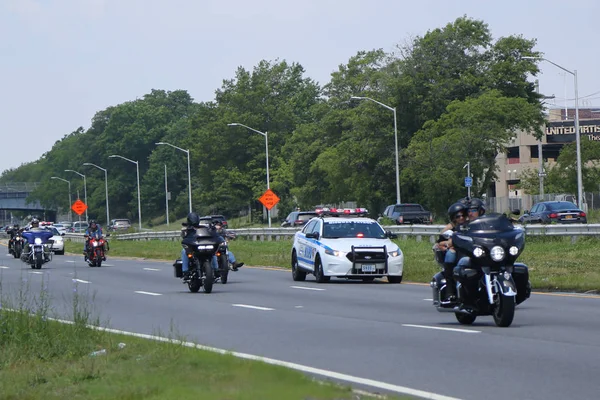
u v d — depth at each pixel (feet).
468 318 115.85
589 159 606.96
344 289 182.91
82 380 77.25
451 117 526.98
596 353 89.35
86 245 301.43
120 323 126.00
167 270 272.92
